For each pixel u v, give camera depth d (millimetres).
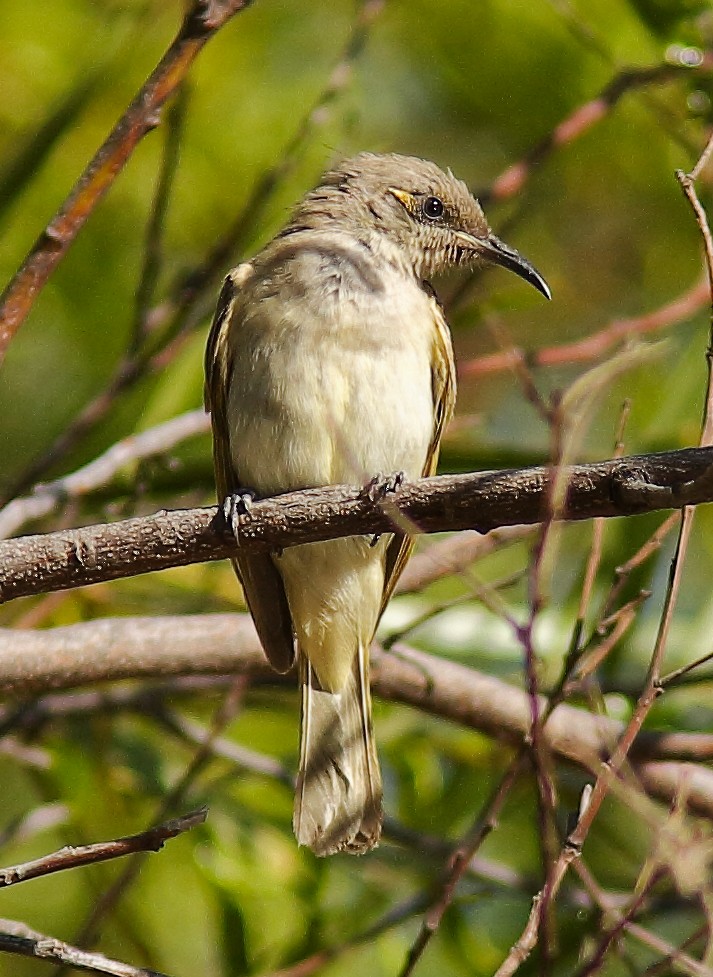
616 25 12688
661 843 6938
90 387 13141
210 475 11859
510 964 7039
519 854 11391
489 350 14086
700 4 12328
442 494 7887
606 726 8844
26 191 11953
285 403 9930
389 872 11070
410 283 10742
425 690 10570
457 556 10414
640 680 11055
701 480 7203
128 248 13156
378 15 12594
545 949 7105
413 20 13414
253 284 10312
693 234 13773
